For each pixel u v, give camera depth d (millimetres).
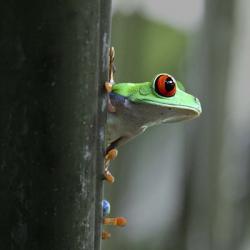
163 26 1713
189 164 1459
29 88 852
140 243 1768
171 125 1886
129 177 1719
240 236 1605
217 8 1386
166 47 1706
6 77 853
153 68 1653
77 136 854
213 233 1466
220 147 1435
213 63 1396
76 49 852
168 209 1854
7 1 851
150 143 1856
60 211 855
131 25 1614
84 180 857
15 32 851
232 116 1546
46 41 850
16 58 851
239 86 2133
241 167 1740
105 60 865
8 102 853
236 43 1422
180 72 1693
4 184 855
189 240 1485
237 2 1416
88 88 855
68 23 850
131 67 1610
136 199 1817
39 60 851
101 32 862
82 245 858
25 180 854
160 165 1876
